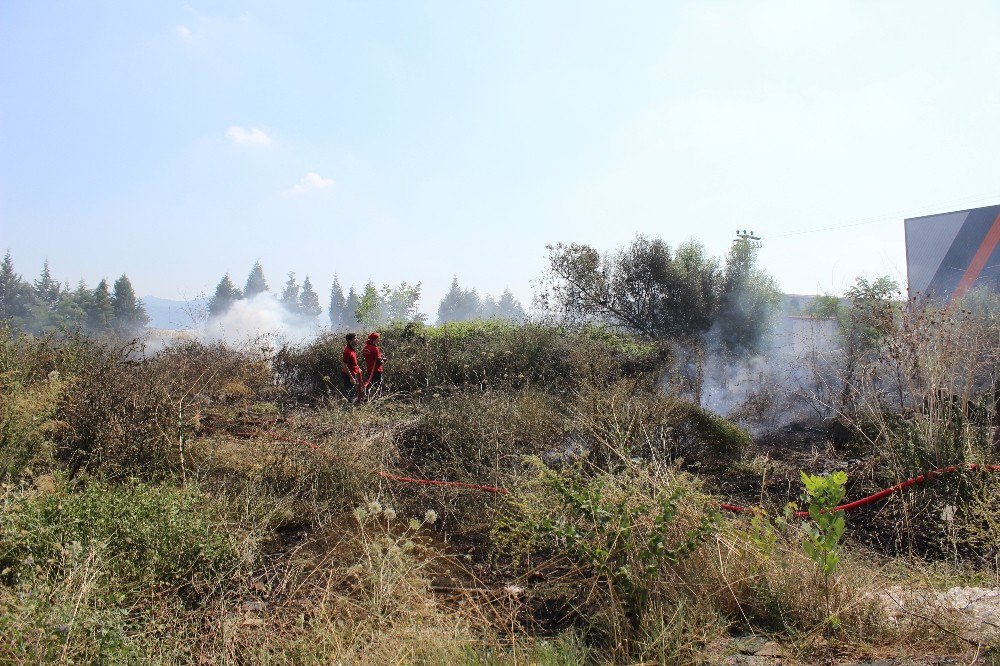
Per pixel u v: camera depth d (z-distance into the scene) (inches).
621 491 163.9
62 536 135.9
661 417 291.6
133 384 250.1
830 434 348.8
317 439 267.9
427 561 161.8
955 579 161.8
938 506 209.8
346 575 160.2
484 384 468.4
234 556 156.7
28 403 202.8
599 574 145.1
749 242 901.2
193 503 169.2
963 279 768.3
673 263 890.1
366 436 270.8
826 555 137.7
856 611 132.1
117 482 208.8
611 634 132.0
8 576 124.9
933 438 229.9
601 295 870.4
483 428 290.0
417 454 296.0
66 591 112.7
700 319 871.1
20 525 134.9
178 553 145.8
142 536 144.7
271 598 149.4
